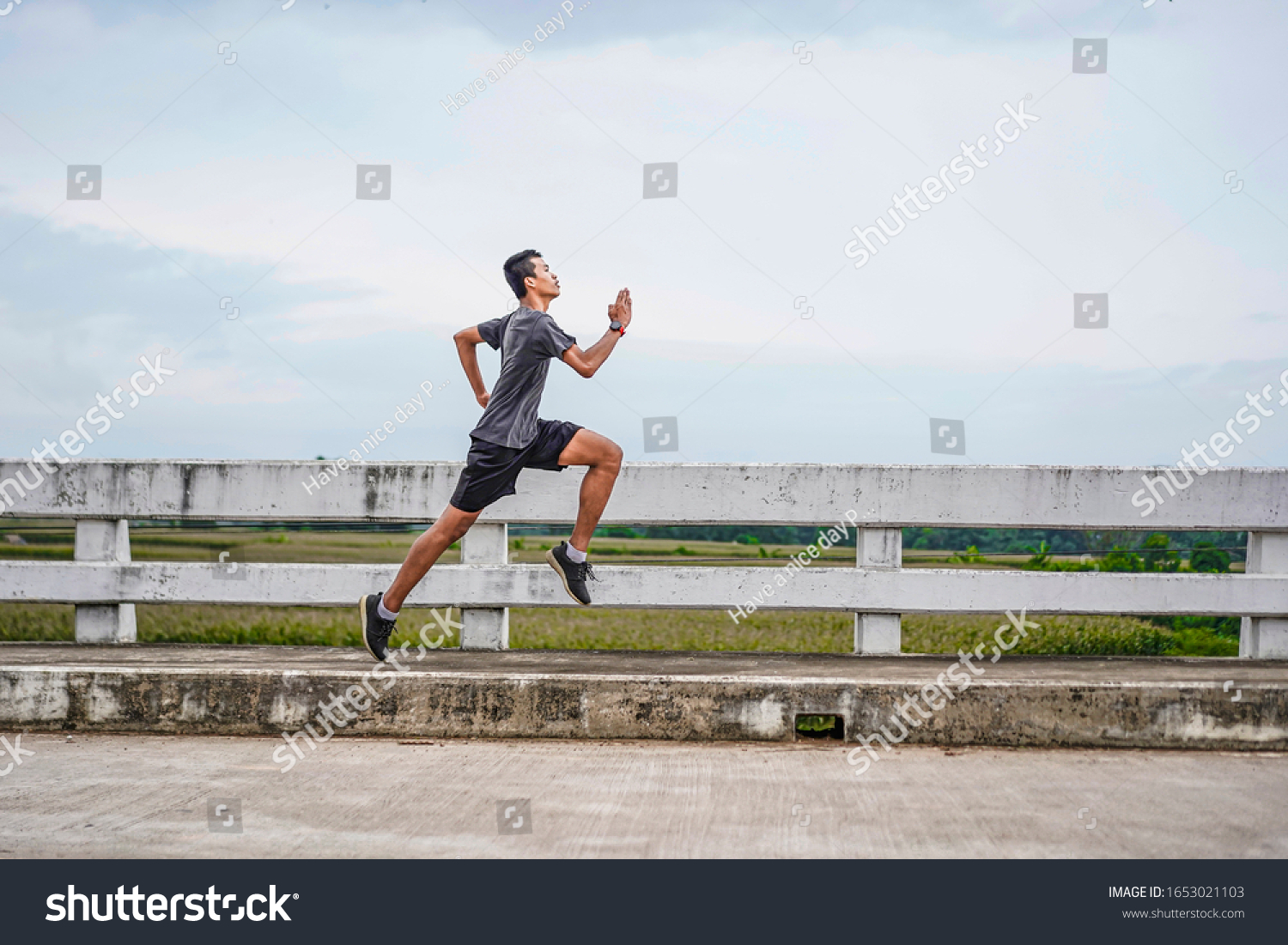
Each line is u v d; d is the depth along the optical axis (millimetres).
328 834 2980
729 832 3012
